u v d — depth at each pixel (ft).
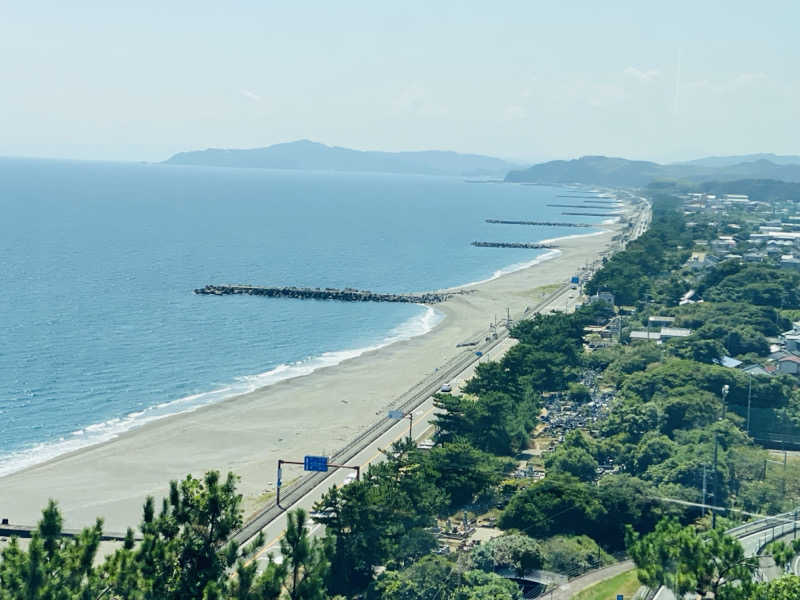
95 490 488.02
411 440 495.41
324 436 585.22
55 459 535.60
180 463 532.32
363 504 358.43
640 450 499.92
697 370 632.38
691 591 248.11
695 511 423.64
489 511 434.30
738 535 377.09
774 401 606.55
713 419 556.92
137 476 510.58
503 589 327.67
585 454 491.72
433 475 436.76
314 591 239.91
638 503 411.13
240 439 578.66
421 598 326.85
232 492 241.96
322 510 364.38
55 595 197.98
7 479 501.97
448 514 427.74
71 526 431.02
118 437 577.84
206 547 232.12
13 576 198.39
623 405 584.81
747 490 444.96
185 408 646.33
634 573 354.74
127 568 216.33
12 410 614.75
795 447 552.41
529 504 408.26
